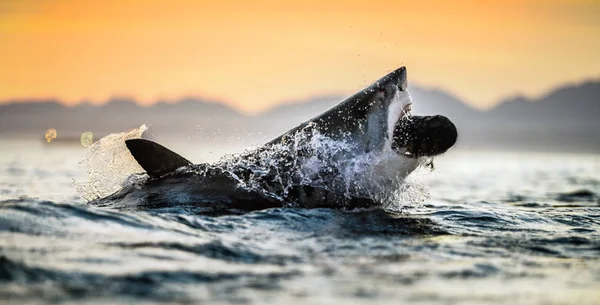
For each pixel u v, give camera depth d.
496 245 27.98
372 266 23.97
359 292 21.06
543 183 69.06
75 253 23.25
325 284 21.72
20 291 19.67
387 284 21.97
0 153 101.19
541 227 32.81
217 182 33.78
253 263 23.73
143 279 21.22
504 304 20.58
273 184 33.56
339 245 26.83
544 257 26.20
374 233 29.17
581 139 183.62
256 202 33.09
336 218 31.03
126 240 25.31
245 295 20.41
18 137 161.38
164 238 25.94
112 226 26.84
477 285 22.30
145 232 26.53
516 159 112.69
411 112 34.44
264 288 21.08
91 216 27.55
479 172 84.56
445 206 42.75
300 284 21.62
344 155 33.81
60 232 25.52
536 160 110.25
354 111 34.12
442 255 25.92
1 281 20.30
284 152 34.22
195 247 25.05
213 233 27.41
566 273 23.95
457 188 63.25
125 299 19.55
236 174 33.97
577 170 88.94
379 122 33.72
